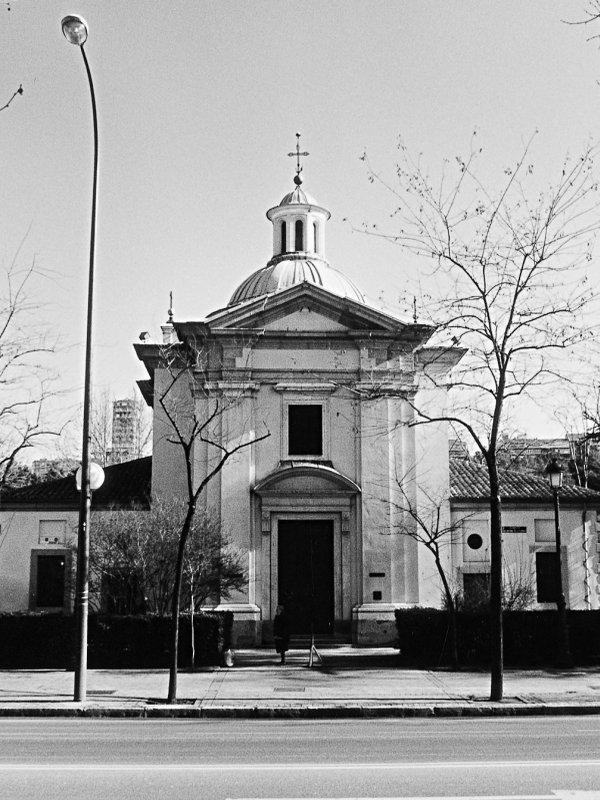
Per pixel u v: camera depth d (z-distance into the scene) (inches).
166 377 1272.1
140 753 462.0
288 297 1232.2
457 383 901.8
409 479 1217.4
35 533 1243.8
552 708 673.0
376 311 1228.5
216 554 1059.9
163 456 1248.2
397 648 1128.2
